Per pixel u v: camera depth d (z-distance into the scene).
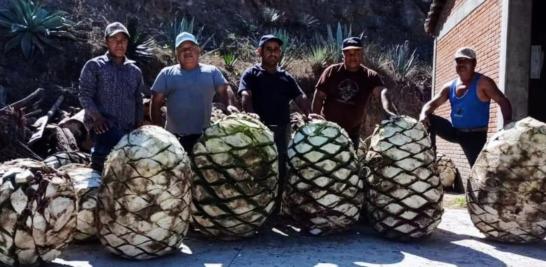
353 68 5.41
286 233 4.63
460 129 5.70
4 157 7.26
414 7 23.53
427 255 4.10
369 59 17.53
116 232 3.70
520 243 4.46
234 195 4.07
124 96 4.85
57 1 14.68
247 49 17.67
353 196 4.37
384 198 4.39
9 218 3.38
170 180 3.71
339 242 4.39
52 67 11.95
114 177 3.71
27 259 3.48
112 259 3.85
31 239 3.43
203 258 3.89
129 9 16.81
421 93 17.75
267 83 5.18
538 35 9.56
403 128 4.50
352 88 5.41
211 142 4.13
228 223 4.11
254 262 3.80
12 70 11.51
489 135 7.44
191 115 4.82
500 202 4.36
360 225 4.96
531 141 4.34
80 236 4.10
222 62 15.54
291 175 4.42
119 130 4.80
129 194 3.65
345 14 22.38
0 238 3.40
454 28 10.12
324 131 4.42
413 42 22.58
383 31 22.62
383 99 5.25
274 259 3.88
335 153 4.32
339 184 4.30
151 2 17.53
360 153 5.71
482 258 4.05
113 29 4.77
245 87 5.12
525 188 4.30
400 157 4.38
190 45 4.82
